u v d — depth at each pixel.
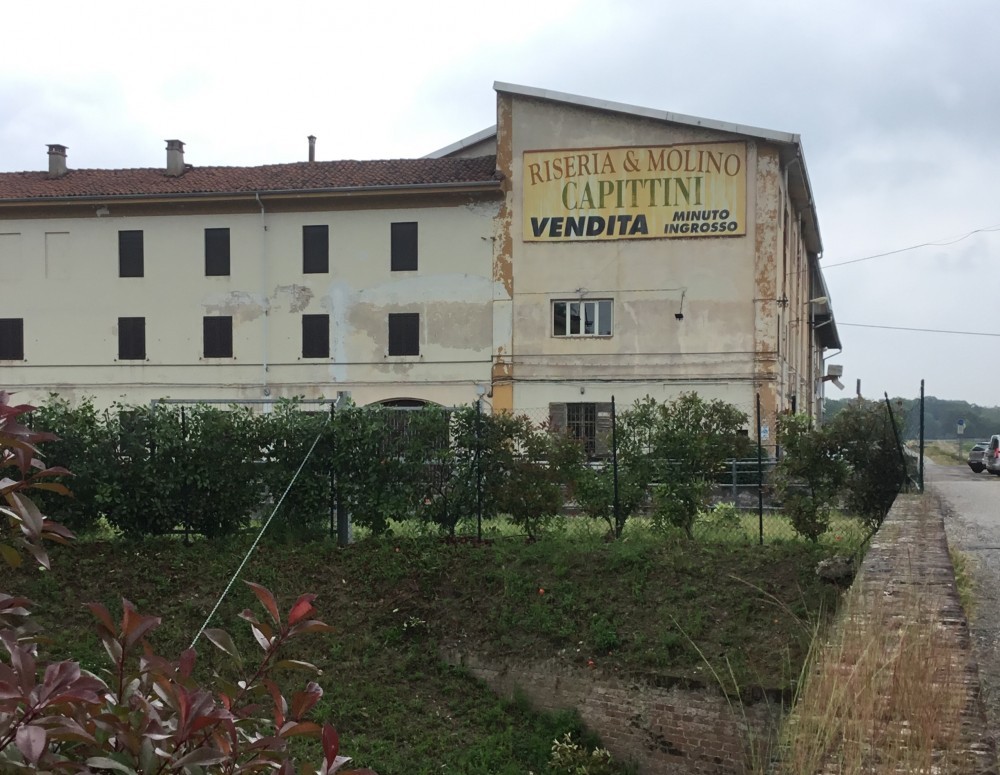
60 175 32.12
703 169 26.67
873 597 5.79
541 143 27.69
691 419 12.47
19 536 2.99
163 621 9.90
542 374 27.59
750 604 9.24
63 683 2.10
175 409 12.59
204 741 2.33
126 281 29.64
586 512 12.34
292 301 28.92
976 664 4.38
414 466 12.46
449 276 28.23
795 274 33.69
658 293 26.94
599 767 8.12
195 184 30.09
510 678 9.25
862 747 3.46
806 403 40.31
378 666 9.51
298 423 12.54
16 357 30.03
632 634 9.06
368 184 28.94
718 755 7.81
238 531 12.48
